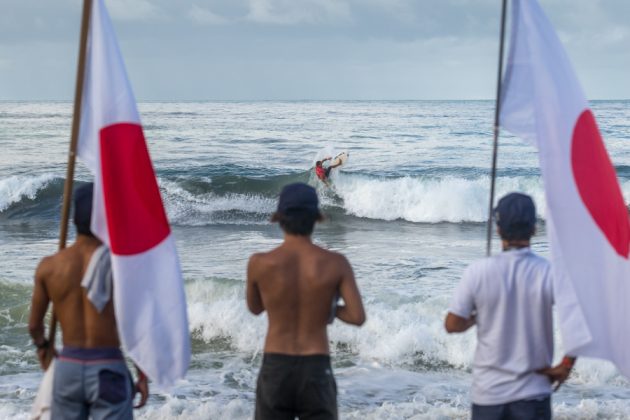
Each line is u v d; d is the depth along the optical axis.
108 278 6.12
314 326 6.18
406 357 13.20
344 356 13.28
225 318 14.34
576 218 5.90
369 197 34.00
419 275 20.17
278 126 86.81
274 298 6.15
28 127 78.69
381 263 22.16
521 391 5.81
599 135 6.09
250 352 13.56
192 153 55.25
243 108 163.12
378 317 14.35
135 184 6.31
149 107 175.12
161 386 6.24
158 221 6.36
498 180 34.78
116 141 6.32
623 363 5.84
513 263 5.85
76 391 6.05
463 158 51.91
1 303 15.81
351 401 11.03
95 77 6.41
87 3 6.39
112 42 6.44
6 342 13.73
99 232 6.13
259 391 6.30
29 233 28.81
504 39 6.33
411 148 59.25
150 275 6.26
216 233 28.67
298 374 6.12
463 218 33.03
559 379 5.94
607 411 10.34
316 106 184.38
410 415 10.27
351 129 81.44
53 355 6.43
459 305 5.89
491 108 157.25
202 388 11.52
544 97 6.07
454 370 12.73
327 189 34.59
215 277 18.86
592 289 5.83
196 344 13.91
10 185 34.28
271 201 34.22
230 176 35.44
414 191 33.75
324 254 6.21
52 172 43.03
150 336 6.19
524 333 5.80
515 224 5.84
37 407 6.23
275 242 26.16
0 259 22.36
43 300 6.19
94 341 6.08
